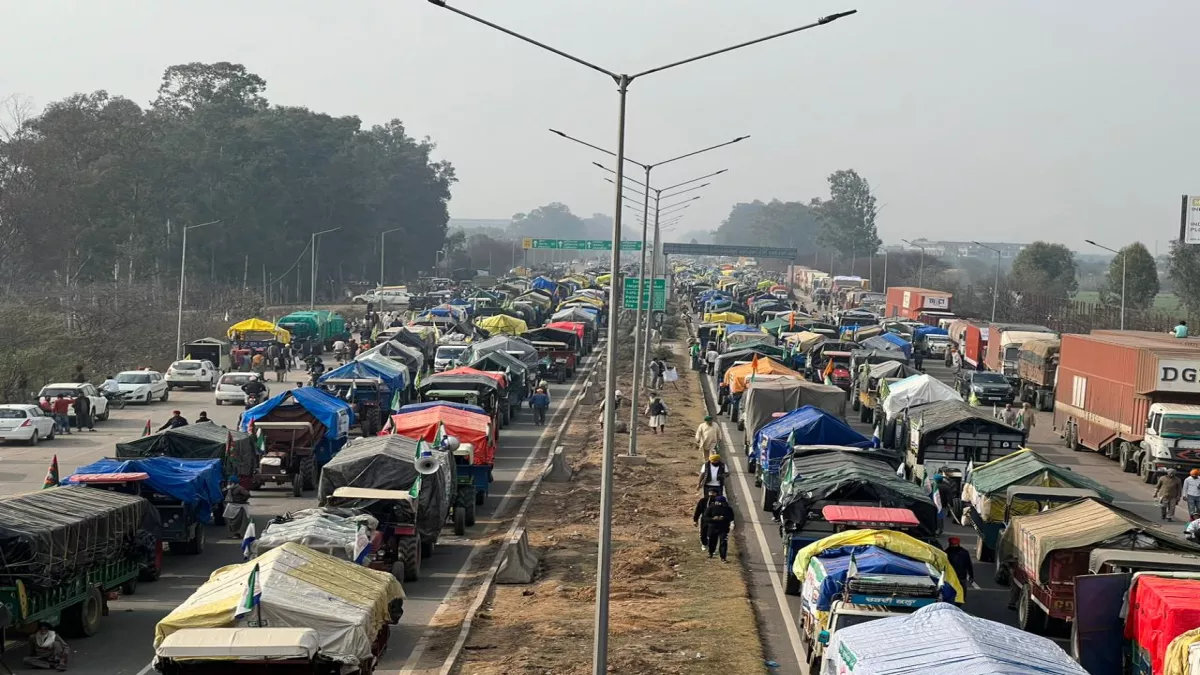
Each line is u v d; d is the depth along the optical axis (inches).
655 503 1509.6
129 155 4805.6
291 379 2987.2
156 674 826.2
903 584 798.5
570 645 890.1
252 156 5487.2
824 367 2655.0
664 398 2652.6
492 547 1263.5
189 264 4997.5
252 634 645.3
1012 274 6870.1
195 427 1396.4
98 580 938.7
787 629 983.6
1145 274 5241.1
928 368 3710.6
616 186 780.6
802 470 1160.2
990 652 591.5
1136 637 788.0
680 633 934.4
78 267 4552.2
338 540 906.7
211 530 1339.8
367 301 5452.8
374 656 724.7
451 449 1280.8
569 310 3836.1
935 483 1429.6
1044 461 1268.5
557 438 2090.3
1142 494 1752.0
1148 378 1900.8
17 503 890.7
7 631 840.9
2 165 4488.2
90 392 2209.6
